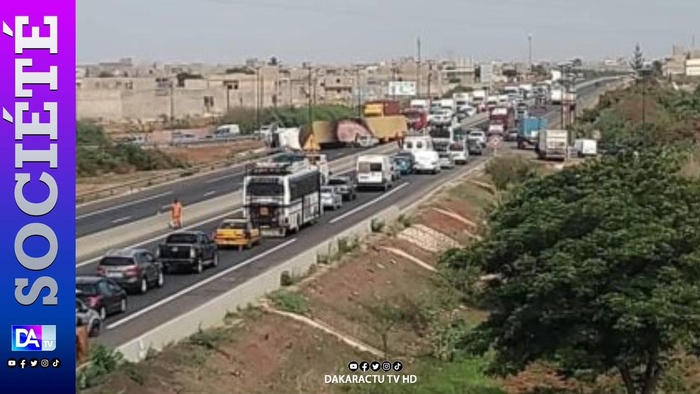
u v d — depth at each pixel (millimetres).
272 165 125062
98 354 58750
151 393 56906
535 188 73125
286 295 82875
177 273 97562
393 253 112438
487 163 198875
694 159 151000
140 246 110875
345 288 92250
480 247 70000
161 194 163375
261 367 67938
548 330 65750
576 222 65812
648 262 62594
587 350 65375
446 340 86875
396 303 95375
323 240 118000
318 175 135875
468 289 104812
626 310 60125
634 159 72875
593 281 62156
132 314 78312
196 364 63281
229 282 92688
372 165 172125
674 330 59875
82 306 70000
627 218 64062
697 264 61906
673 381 75500
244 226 113125
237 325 72438
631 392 67312
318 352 75188
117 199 157250
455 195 162000
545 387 78562
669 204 65500
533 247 67312
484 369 76562
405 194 165500
